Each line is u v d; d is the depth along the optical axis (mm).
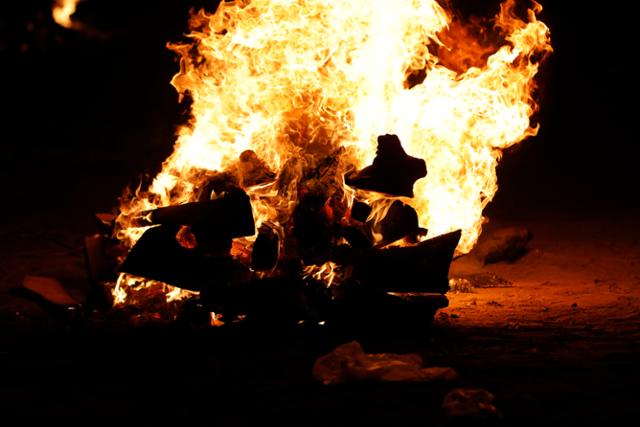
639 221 12516
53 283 7723
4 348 6125
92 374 5375
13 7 28312
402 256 6496
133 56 28234
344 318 6430
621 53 23375
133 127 24484
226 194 6613
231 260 6758
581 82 23312
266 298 6559
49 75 28609
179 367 5543
